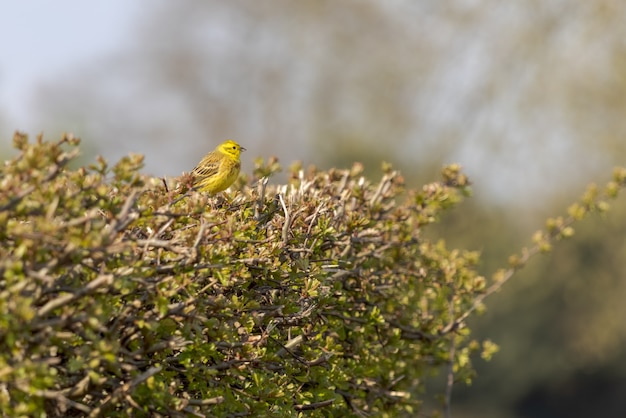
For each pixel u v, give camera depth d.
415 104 51.50
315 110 62.25
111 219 7.30
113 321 7.38
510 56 46.81
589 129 45.91
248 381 8.43
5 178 6.58
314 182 11.45
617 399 65.88
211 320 7.77
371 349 10.92
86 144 54.28
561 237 13.74
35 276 6.29
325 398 9.51
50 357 6.87
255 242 8.57
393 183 11.73
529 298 60.88
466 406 65.44
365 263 11.13
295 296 9.22
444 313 12.74
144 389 7.21
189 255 7.52
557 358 63.91
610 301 59.69
